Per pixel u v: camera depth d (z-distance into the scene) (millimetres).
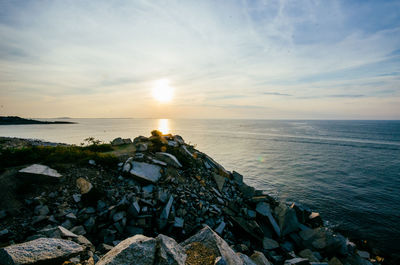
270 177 29812
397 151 57406
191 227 9375
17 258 3137
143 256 3426
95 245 6809
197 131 129000
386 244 14266
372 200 22109
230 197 14430
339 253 11398
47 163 10312
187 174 14195
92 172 10570
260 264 6301
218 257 3900
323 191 24500
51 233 5375
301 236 12148
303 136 102812
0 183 7680
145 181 11008
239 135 103938
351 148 62125
